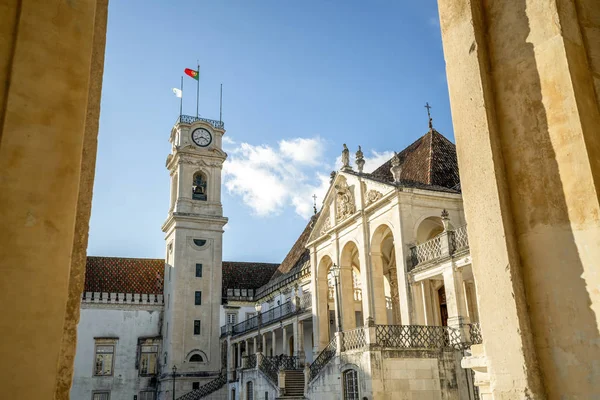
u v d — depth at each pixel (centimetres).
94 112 465
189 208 6069
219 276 5984
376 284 3138
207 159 6284
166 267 6212
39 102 401
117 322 5966
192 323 5753
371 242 3194
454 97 641
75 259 420
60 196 395
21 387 346
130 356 5894
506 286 549
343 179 3575
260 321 4509
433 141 3650
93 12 453
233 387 4384
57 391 379
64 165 402
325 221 3841
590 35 593
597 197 513
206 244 6031
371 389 2330
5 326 349
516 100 592
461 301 2467
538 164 562
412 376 2383
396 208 2947
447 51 659
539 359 529
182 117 6419
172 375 5488
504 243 557
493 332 554
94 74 473
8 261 360
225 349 5644
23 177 380
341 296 3459
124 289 6178
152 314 6116
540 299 539
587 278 507
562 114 551
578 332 505
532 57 585
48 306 370
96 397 5662
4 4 407
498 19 626
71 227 396
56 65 417
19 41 403
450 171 3416
